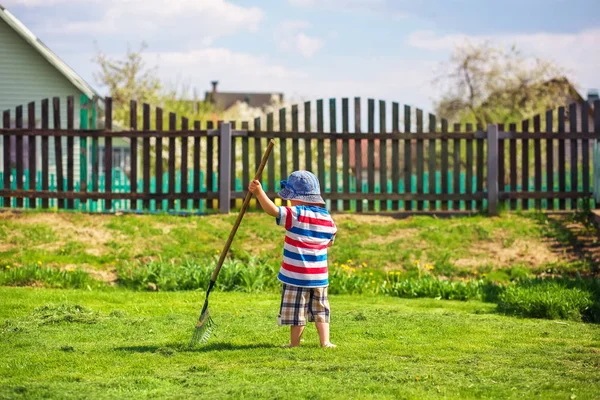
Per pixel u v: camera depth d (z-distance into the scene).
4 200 14.59
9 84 22.12
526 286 9.49
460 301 9.93
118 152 26.28
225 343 6.36
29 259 11.16
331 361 5.52
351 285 10.57
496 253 12.27
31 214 13.41
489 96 33.69
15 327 7.02
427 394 4.53
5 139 14.58
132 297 9.34
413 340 6.59
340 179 24.84
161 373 5.19
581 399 4.43
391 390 4.61
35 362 5.55
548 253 12.27
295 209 6.07
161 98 35.25
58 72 22.25
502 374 5.12
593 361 5.64
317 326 6.15
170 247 12.07
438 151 29.45
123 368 5.37
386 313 8.19
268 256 11.95
